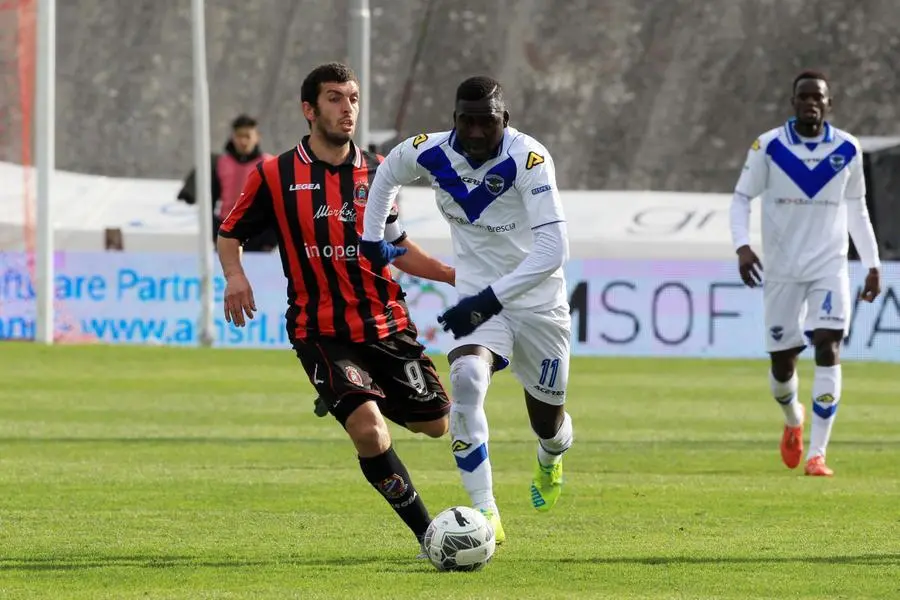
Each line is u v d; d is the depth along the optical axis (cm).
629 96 10225
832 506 2702
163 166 10094
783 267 3331
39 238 6881
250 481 2980
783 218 3347
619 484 3011
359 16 7525
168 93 10462
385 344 2236
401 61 10388
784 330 3328
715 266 6838
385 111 10219
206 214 6862
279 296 6975
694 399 5006
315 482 2967
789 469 3309
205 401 4747
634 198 8806
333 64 2212
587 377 5794
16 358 6169
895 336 6688
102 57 10594
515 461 3391
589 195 8856
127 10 10800
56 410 4434
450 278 2289
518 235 2181
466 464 2152
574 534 2367
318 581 1942
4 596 1833
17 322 7206
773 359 3341
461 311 2078
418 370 2275
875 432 4144
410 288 6931
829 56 10125
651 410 4656
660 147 9988
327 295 2206
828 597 1848
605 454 3562
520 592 1869
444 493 2867
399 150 2183
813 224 3331
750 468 3319
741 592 1878
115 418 4244
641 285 6888
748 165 3375
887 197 8831
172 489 2858
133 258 7056
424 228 8019
